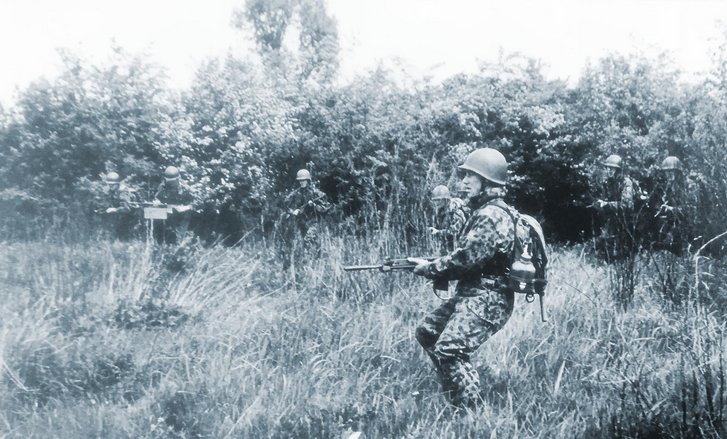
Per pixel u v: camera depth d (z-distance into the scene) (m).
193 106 12.15
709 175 8.11
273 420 3.80
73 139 11.25
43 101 11.41
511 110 12.09
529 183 12.29
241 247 9.16
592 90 12.55
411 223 7.02
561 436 3.55
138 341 4.98
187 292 6.07
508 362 4.66
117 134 11.68
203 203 10.92
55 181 11.16
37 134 11.22
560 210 12.65
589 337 5.10
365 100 11.55
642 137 11.21
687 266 6.29
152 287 6.00
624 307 5.83
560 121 12.11
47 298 5.57
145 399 4.05
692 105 11.39
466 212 6.66
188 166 11.27
